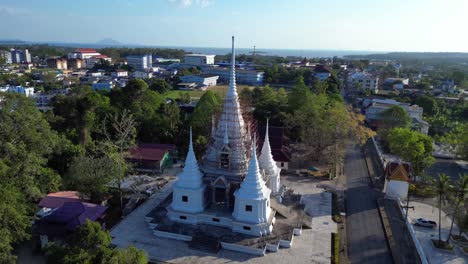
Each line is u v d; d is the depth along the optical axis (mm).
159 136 110938
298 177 92500
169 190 81562
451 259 56688
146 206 72688
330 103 129125
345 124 97188
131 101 121625
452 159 111500
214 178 64812
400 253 58312
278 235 59625
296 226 62750
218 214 62000
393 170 80625
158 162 94250
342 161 103188
